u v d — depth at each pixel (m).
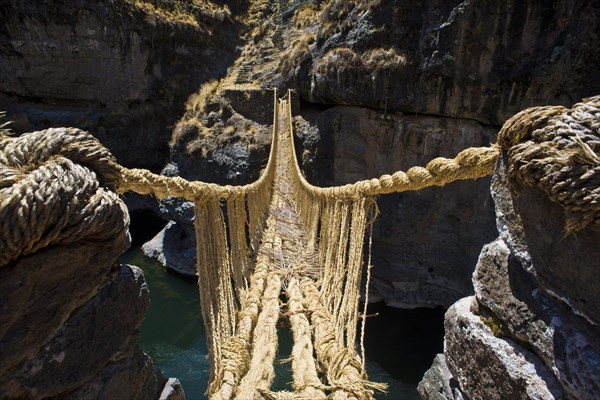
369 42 13.70
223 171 17.02
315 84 15.45
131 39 18.36
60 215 0.96
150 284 15.02
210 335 2.61
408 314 14.56
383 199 14.35
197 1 22.03
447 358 1.88
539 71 11.19
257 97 17.45
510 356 1.42
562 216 1.10
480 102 12.27
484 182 12.92
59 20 16.78
